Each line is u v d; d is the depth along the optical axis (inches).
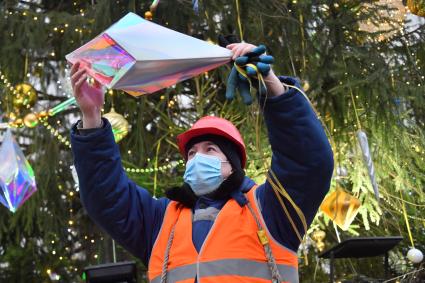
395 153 349.4
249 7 353.4
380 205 363.9
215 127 160.7
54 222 394.0
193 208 158.7
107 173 155.5
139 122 371.9
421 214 379.2
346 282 343.9
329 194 307.7
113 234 158.7
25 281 412.5
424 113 382.3
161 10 360.2
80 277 403.5
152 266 154.3
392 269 394.6
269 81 144.3
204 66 142.6
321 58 350.9
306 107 145.6
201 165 156.9
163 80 141.8
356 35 353.1
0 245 423.8
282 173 148.2
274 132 146.9
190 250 150.9
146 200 161.9
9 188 220.8
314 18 356.8
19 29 371.9
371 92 339.9
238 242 149.5
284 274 149.3
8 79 377.7
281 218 150.5
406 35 358.0
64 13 368.2
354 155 350.3
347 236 393.1
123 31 140.6
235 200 154.8
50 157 384.8
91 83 152.8
